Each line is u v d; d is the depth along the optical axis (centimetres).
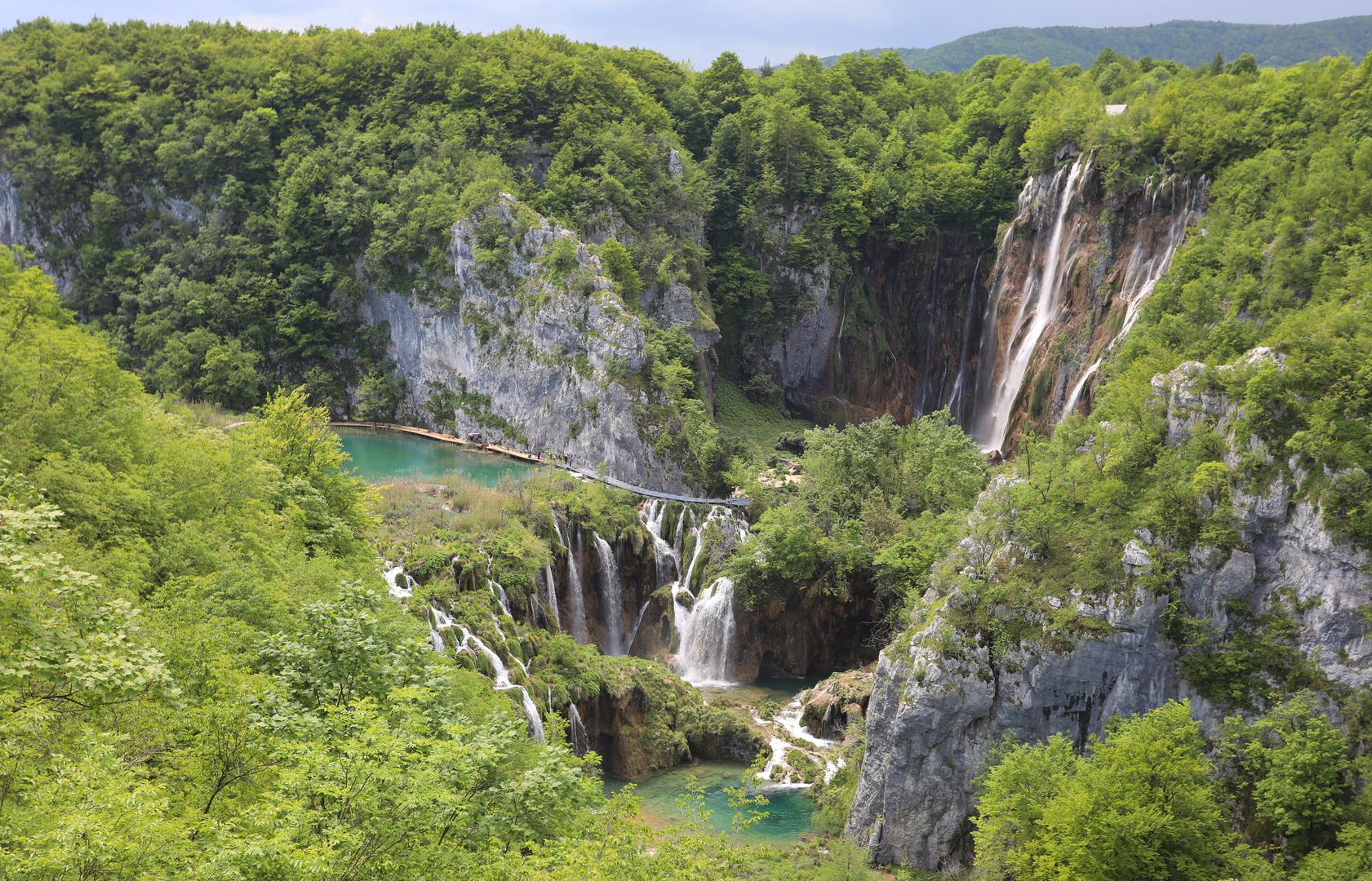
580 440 10962
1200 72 15525
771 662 8669
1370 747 5100
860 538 8731
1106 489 6006
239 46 15350
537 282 11475
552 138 13250
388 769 2677
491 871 2859
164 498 4962
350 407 13000
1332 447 5584
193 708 3030
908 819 5834
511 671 6731
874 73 17162
